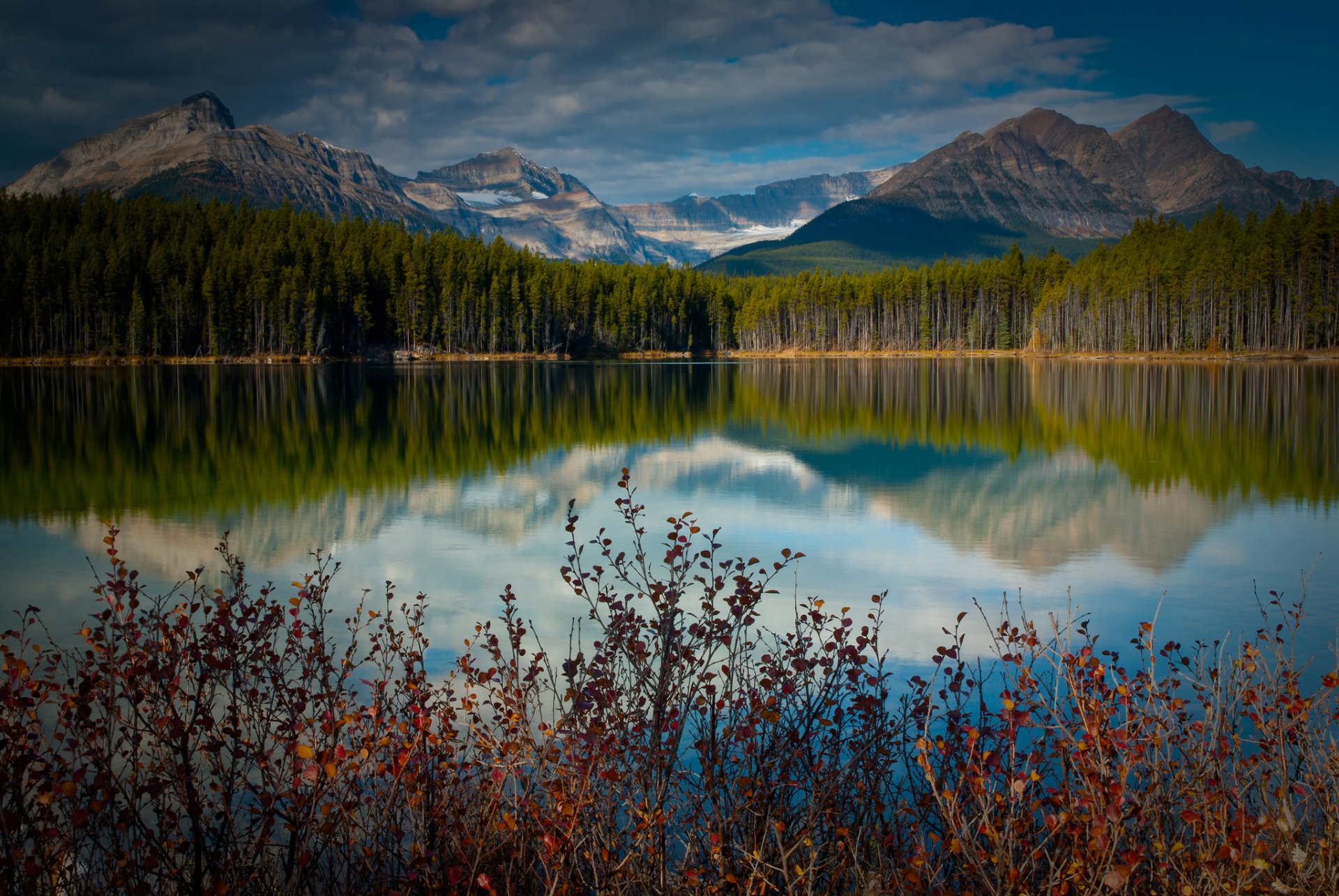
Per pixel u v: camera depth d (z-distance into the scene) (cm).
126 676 526
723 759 575
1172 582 1570
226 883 475
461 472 2831
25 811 465
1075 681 563
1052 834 457
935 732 802
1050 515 2164
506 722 657
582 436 3819
